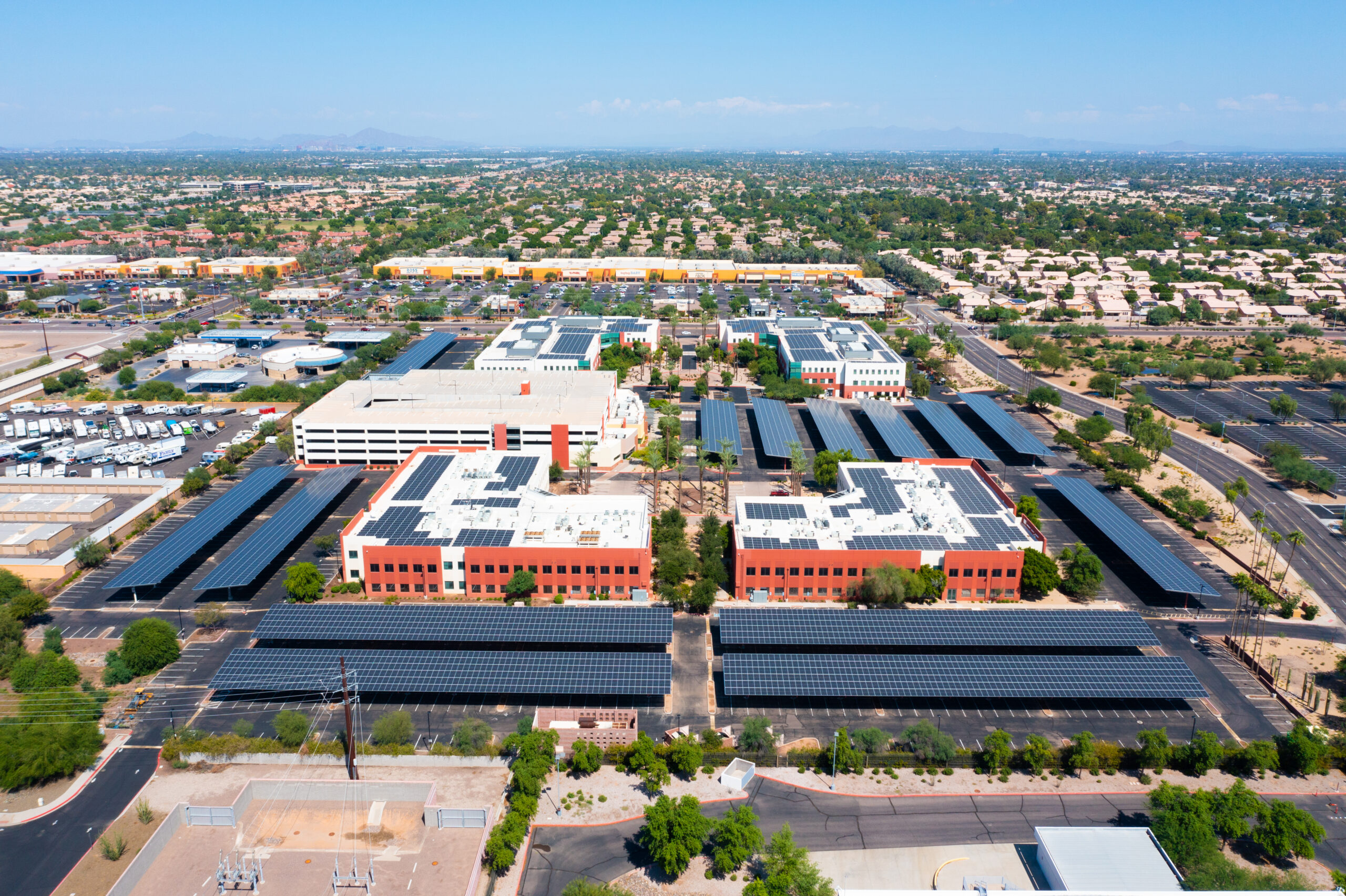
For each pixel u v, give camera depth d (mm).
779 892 117438
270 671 164250
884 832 134250
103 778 143375
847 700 166875
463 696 165625
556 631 176250
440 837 125688
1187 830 126938
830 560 196875
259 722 157750
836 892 118500
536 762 140500
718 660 178250
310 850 122500
